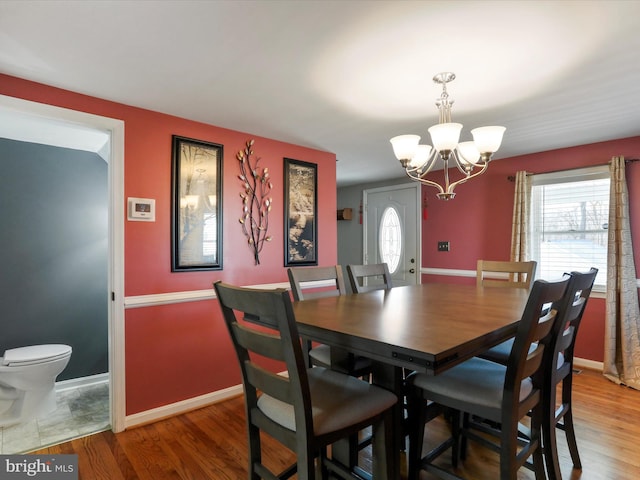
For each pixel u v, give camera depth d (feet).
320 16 4.72
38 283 9.53
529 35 5.14
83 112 7.12
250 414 4.43
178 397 8.30
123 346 7.54
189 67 6.09
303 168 11.08
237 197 9.50
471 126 9.14
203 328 8.74
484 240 13.47
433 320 4.72
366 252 17.88
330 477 5.20
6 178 9.18
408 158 6.66
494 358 6.54
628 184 10.22
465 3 4.46
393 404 4.34
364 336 3.91
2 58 5.73
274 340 3.62
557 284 4.14
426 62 5.93
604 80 6.59
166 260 8.18
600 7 4.51
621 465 6.14
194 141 8.66
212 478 5.91
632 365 9.66
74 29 4.97
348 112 8.21
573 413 8.02
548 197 11.86
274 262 10.29
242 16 4.72
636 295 9.96
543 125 9.14
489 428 6.24
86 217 10.27
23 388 7.84
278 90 7.01
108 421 7.89
